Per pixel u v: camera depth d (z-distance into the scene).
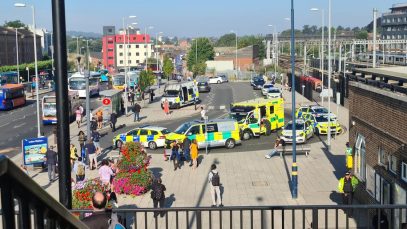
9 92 62.53
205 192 23.95
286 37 146.12
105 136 41.94
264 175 27.25
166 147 34.19
